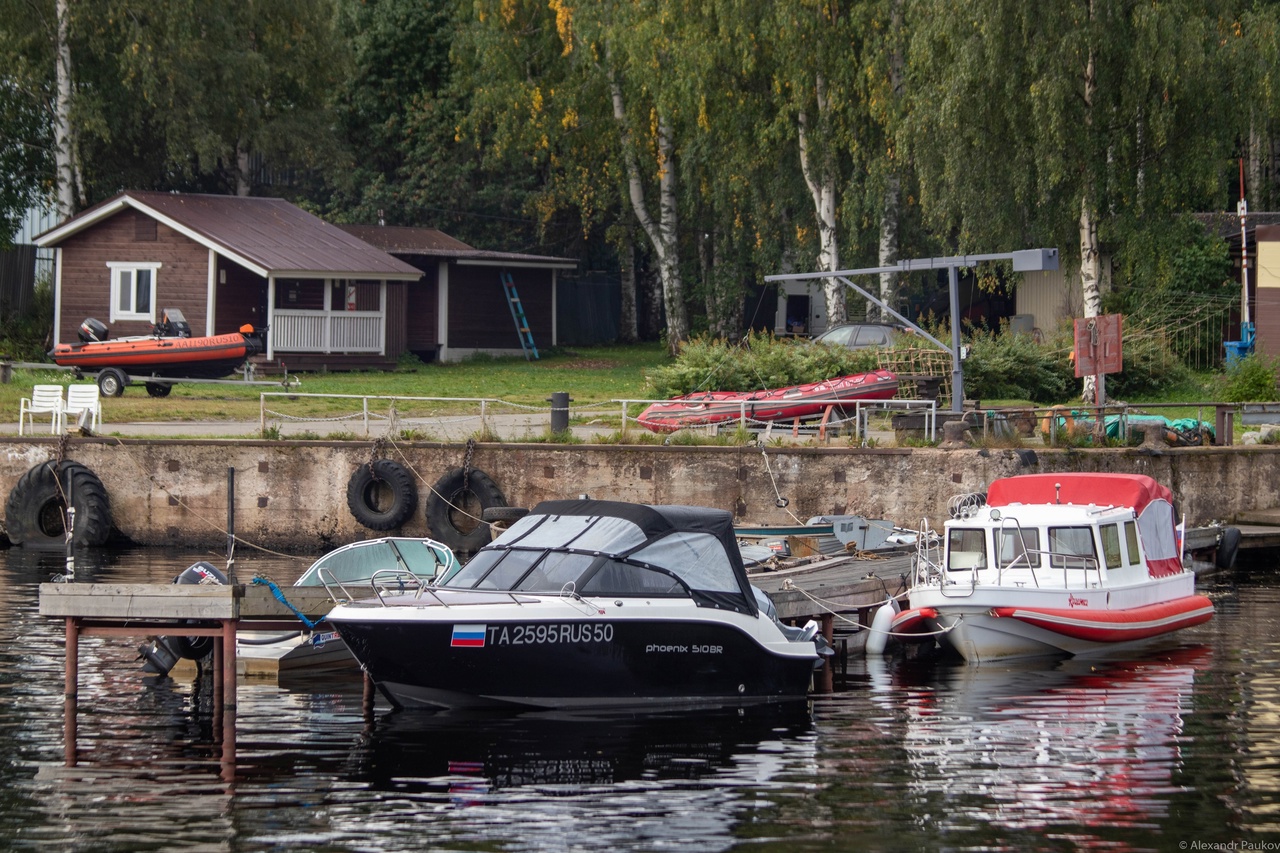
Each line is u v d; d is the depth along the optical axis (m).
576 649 44.47
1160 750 41.44
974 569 57.59
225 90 145.50
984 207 105.50
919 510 79.75
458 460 81.94
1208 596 71.19
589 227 167.88
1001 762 40.00
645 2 127.56
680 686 46.44
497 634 43.47
